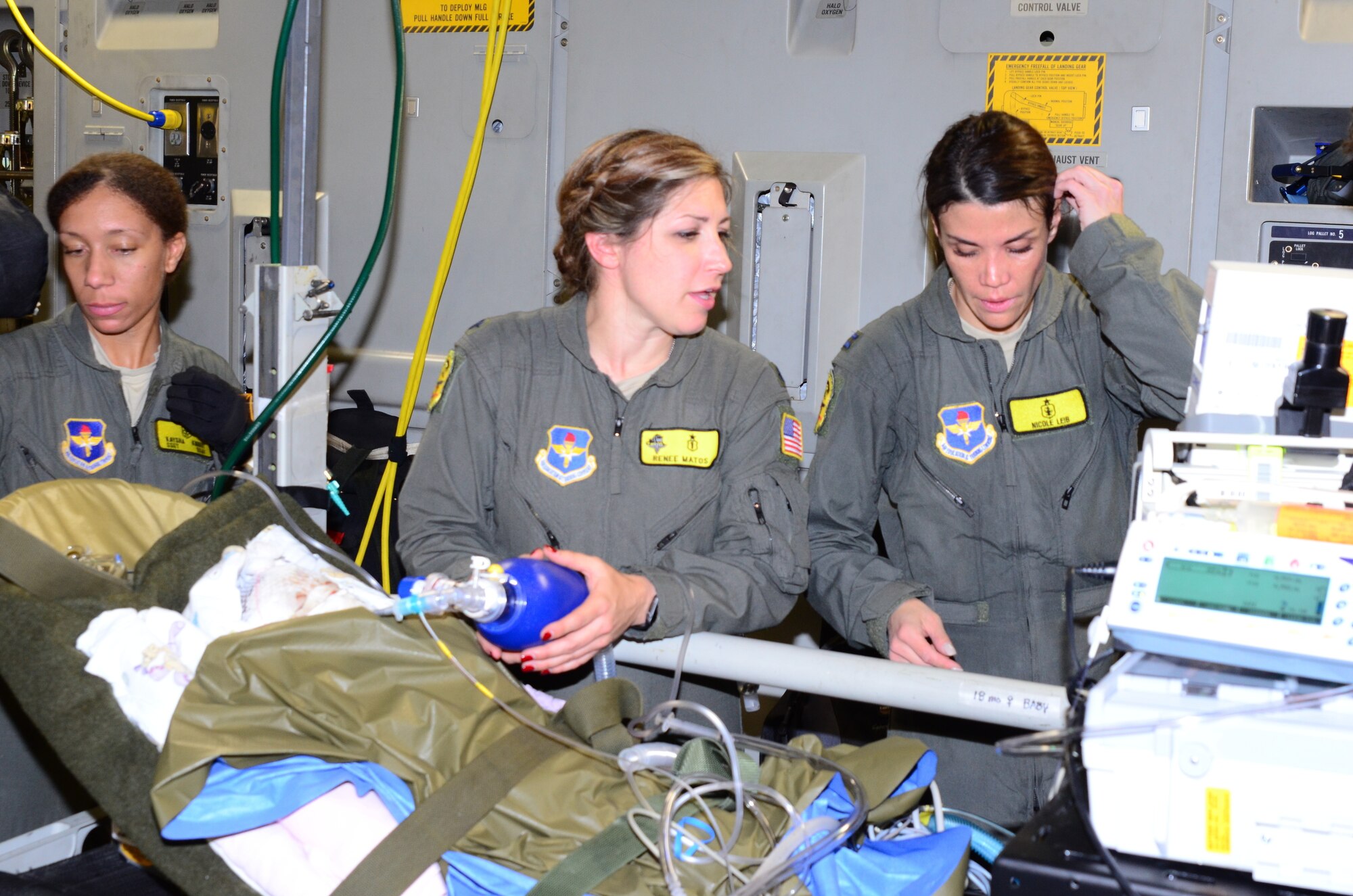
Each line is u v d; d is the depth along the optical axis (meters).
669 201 1.38
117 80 2.88
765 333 2.49
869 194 2.39
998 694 1.26
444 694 1.05
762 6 2.41
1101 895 0.88
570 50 2.53
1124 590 0.94
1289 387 1.05
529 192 2.60
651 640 1.35
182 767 0.97
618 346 1.51
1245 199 2.23
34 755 1.76
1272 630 0.89
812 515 1.78
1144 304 1.60
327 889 1.01
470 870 1.02
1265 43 2.19
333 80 2.71
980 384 1.77
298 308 1.58
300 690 1.03
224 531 1.27
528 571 1.13
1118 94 2.26
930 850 1.06
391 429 2.32
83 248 1.95
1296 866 0.86
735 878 0.99
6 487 2.02
